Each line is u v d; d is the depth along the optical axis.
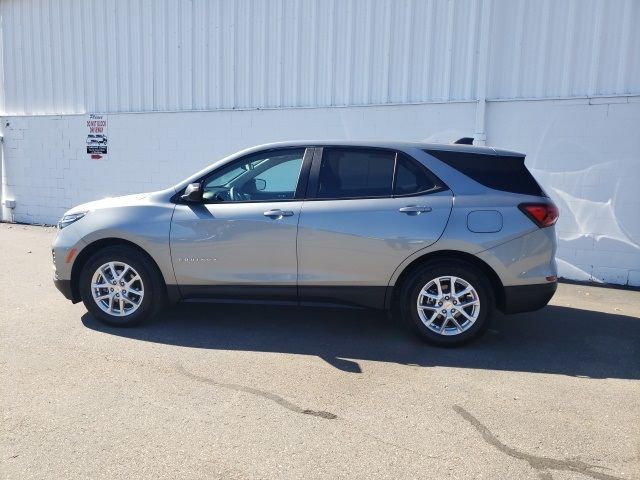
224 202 5.23
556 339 5.35
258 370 4.40
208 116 10.55
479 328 4.88
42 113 12.62
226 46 10.25
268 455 3.18
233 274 5.13
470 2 8.33
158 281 5.28
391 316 5.66
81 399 3.83
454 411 3.76
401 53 8.85
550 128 8.08
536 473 3.05
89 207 5.50
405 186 5.01
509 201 4.88
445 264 4.88
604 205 7.89
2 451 3.17
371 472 3.03
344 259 4.96
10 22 12.71
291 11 9.57
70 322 5.50
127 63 11.39
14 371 4.28
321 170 5.14
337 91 9.38
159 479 2.94
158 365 4.45
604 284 7.95
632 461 3.19
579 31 7.84
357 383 4.19
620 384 4.27
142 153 11.40
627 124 7.67
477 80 8.39
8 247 9.88
